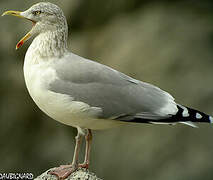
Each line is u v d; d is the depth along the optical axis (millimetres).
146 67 13734
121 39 14930
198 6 15578
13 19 15109
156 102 7105
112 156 12922
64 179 6902
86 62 7004
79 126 7051
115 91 6926
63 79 6742
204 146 11898
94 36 15602
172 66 13484
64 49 7035
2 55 14688
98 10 15922
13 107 14484
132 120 7027
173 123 6984
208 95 12570
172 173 11820
